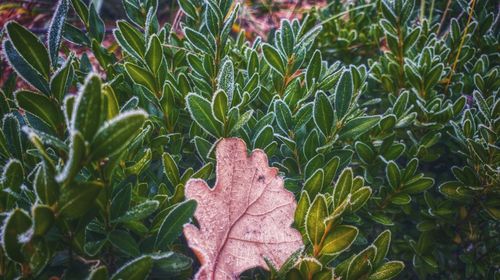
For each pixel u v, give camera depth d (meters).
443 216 0.36
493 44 0.47
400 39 0.41
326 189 0.30
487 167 0.33
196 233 0.25
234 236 0.26
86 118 0.19
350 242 0.25
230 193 0.27
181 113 0.35
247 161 0.27
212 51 0.35
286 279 0.25
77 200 0.20
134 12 0.38
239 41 0.43
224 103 0.27
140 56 0.32
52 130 0.24
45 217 0.20
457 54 0.42
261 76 0.39
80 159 0.19
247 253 0.26
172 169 0.29
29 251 0.21
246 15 0.74
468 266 0.36
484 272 0.35
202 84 0.34
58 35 0.25
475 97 0.35
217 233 0.26
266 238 0.27
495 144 0.35
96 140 0.19
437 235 0.36
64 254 0.24
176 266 0.24
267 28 0.73
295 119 0.32
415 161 0.34
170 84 0.32
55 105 0.24
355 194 0.27
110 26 0.70
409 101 0.41
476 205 0.35
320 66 0.34
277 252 0.27
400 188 0.34
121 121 0.19
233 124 0.28
